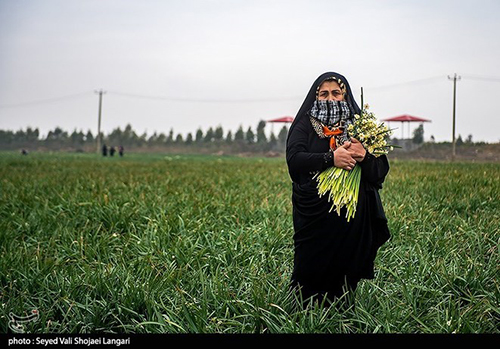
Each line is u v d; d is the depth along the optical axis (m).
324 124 4.80
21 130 129.50
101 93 79.81
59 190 14.27
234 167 27.95
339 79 4.91
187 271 6.51
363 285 5.61
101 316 5.17
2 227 8.66
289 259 6.98
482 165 24.48
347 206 4.69
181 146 119.38
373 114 4.71
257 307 4.98
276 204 10.56
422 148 49.28
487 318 5.10
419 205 10.61
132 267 6.50
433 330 4.60
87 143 127.31
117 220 9.63
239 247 7.34
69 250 7.41
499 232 7.93
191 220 8.82
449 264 6.50
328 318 4.84
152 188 14.78
